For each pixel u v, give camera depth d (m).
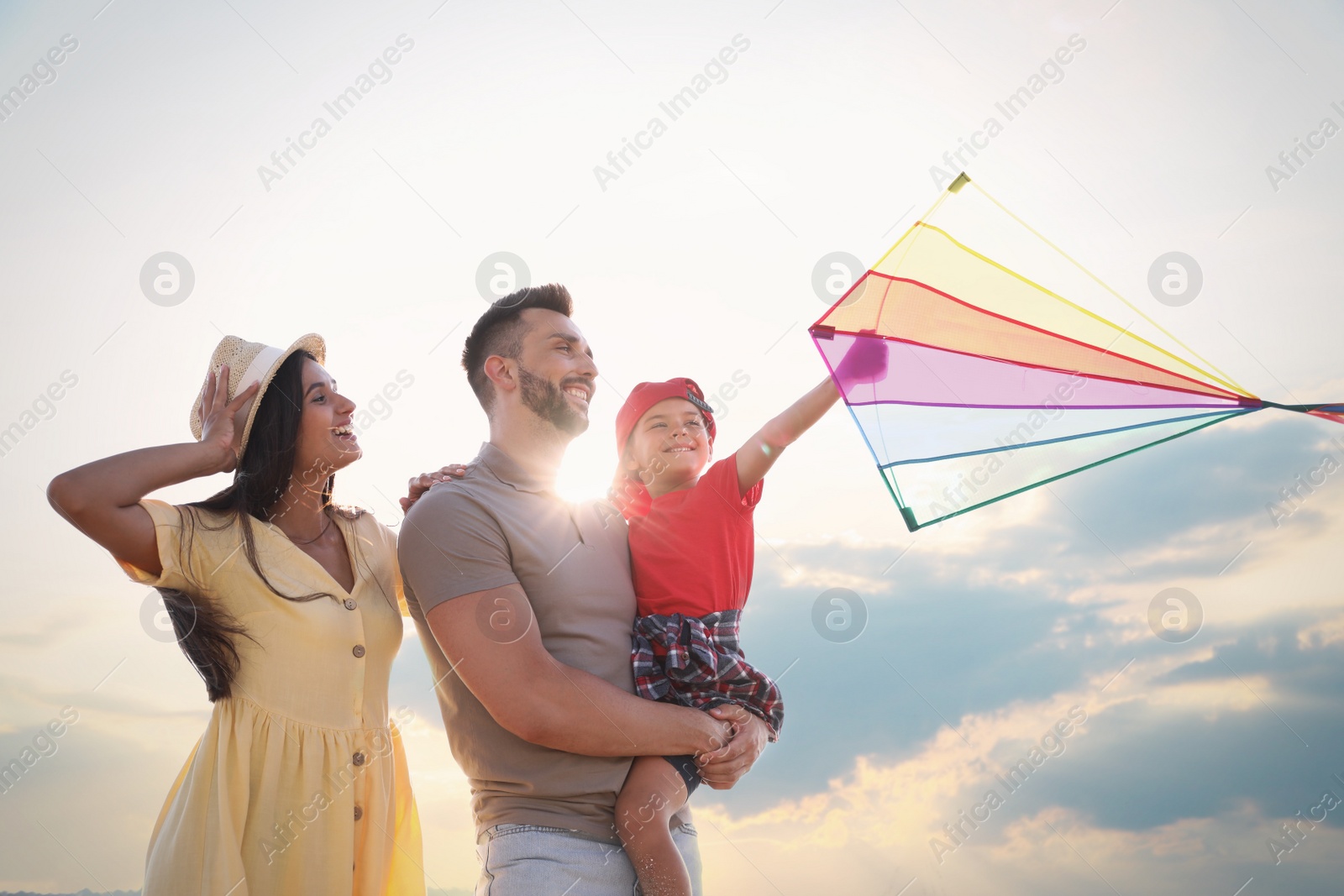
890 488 2.35
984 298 2.61
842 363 2.46
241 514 2.19
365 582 2.28
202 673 2.05
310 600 2.11
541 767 2.09
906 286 2.60
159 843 1.96
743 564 2.60
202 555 2.09
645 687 2.29
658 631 2.36
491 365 2.51
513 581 2.13
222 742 1.99
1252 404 2.31
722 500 2.59
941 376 2.47
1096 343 2.50
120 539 1.96
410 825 2.32
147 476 2.02
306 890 1.96
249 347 2.33
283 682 2.06
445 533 2.14
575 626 2.24
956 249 2.70
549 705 2.00
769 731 2.42
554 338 2.50
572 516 2.43
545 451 2.49
